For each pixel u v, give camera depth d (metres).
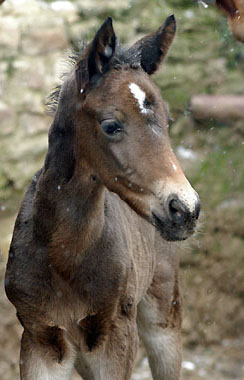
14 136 13.39
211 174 13.94
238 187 13.94
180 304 9.12
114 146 6.05
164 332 8.88
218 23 14.88
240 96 13.19
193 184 13.74
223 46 14.84
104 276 6.97
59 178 6.73
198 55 14.73
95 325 7.16
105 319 7.13
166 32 6.61
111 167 6.15
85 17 14.43
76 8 14.45
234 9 5.62
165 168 5.87
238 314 13.66
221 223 13.69
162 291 8.80
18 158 13.27
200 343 13.45
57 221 6.80
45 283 6.97
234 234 13.72
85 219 6.75
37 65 13.73
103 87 6.11
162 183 5.83
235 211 13.72
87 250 6.88
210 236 13.63
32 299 7.04
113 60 6.18
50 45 13.91
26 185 13.16
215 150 14.20
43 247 6.92
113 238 7.04
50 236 6.86
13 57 13.77
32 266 6.98
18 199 13.08
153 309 8.80
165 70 14.46
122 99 6.00
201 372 12.49
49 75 13.72
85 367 7.53
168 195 5.77
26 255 7.02
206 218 13.59
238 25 5.64
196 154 14.11
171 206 5.75
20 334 12.12
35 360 7.29
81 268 6.93
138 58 6.30
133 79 6.09
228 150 14.20
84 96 6.22
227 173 14.00
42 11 14.27
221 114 13.12
